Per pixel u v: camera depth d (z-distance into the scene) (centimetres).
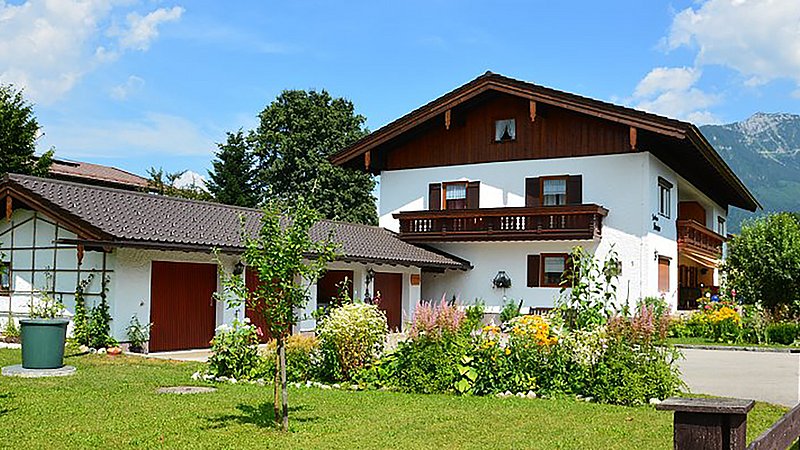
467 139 2919
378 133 2914
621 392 1101
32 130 3170
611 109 2525
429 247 2955
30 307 1825
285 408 889
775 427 437
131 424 913
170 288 1930
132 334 1788
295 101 4775
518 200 2803
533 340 1208
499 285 2786
